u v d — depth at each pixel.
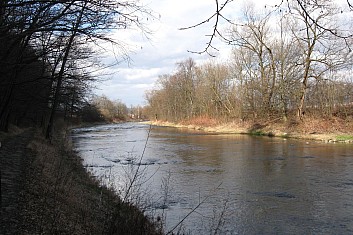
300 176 16.45
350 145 27.38
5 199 8.03
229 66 56.81
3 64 6.78
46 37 7.59
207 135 43.69
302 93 37.69
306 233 9.45
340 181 15.12
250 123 47.62
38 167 11.78
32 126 44.38
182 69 79.88
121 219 7.82
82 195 10.59
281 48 38.75
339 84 37.81
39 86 13.56
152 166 20.14
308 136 34.09
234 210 11.48
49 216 7.48
